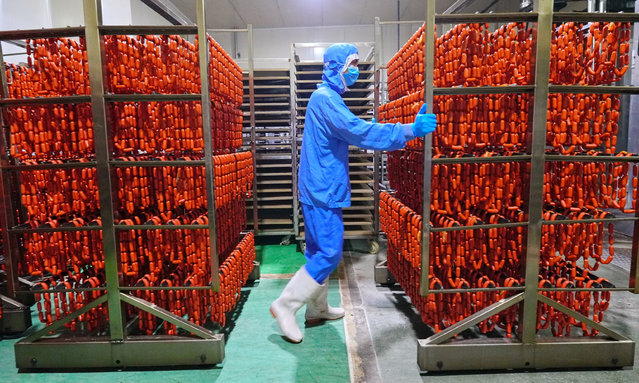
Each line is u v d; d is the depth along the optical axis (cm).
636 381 211
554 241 221
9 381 219
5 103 210
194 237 239
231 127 321
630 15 194
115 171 222
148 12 623
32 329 287
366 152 487
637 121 477
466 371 223
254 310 311
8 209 222
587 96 208
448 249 223
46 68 216
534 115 201
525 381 212
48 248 228
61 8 488
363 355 241
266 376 220
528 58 208
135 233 236
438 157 220
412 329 275
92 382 216
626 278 371
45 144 221
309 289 259
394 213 292
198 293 247
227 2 802
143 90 231
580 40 206
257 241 539
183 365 232
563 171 215
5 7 427
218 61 264
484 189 219
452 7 280
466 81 216
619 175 213
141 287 224
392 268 332
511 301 217
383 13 889
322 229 255
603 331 225
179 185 233
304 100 468
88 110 219
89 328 246
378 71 431
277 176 544
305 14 887
